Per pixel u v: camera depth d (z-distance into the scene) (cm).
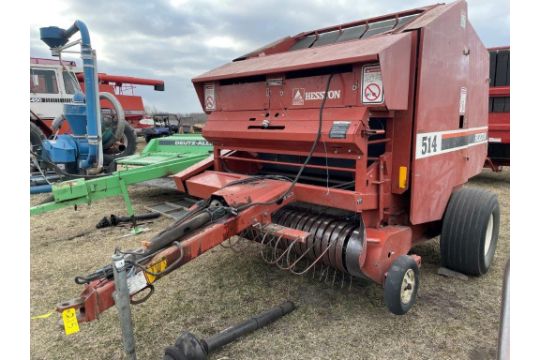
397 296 238
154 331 253
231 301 289
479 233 298
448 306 279
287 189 268
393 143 267
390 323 259
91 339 246
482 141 383
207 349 214
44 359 228
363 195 247
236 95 323
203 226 224
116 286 175
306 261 344
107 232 449
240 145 325
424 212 284
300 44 374
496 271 337
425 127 267
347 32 343
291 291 302
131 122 1535
